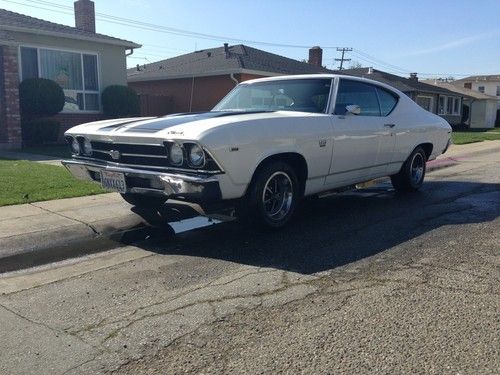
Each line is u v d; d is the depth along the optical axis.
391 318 3.29
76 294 3.79
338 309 3.43
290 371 2.67
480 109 46.47
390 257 4.57
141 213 6.29
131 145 4.96
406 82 36.50
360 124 6.15
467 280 3.97
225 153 4.54
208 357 2.82
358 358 2.80
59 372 2.68
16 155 12.05
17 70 13.95
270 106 6.13
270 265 4.38
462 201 7.22
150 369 2.70
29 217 5.95
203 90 23.66
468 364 2.73
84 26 19.97
